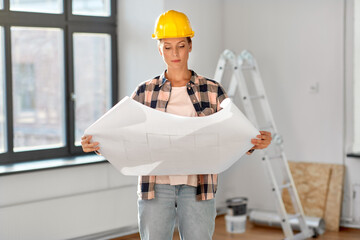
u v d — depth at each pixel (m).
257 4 5.30
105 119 2.29
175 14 2.37
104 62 5.04
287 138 5.20
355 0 4.73
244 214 4.82
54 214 4.14
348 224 4.91
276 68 5.22
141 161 2.32
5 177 3.94
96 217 4.41
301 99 5.09
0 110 4.39
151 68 4.81
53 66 4.77
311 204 4.97
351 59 4.79
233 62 4.56
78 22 4.76
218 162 2.31
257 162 5.38
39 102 4.74
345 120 4.87
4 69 4.34
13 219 3.92
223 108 2.28
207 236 2.42
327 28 4.89
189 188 2.41
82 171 4.39
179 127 2.24
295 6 5.07
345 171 4.90
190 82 2.43
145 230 2.43
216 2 5.39
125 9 4.95
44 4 4.59
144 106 2.28
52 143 4.81
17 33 4.61
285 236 4.62
